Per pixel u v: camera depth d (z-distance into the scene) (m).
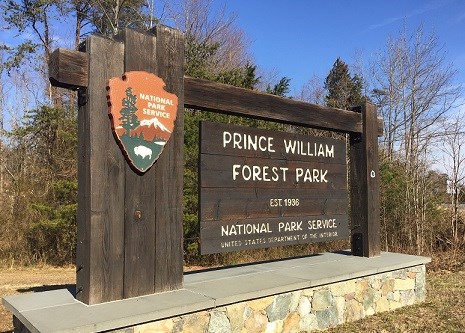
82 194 3.37
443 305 5.67
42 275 9.97
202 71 11.65
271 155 4.88
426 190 11.39
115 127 3.37
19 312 3.12
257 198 4.70
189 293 3.68
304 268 4.96
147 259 3.60
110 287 3.37
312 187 5.33
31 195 11.96
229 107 4.41
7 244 11.52
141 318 3.07
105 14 17.45
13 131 12.65
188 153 10.02
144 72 3.58
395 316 5.06
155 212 3.66
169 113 3.73
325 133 14.04
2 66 16.81
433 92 19.30
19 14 17.36
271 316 4.00
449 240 10.55
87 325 2.83
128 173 3.50
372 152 5.98
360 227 5.90
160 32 3.76
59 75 3.18
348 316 4.77
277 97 4.89
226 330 3.64
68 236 11.30
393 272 5.38
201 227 4.18
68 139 11.88
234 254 10.59
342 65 30.72
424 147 13.65
